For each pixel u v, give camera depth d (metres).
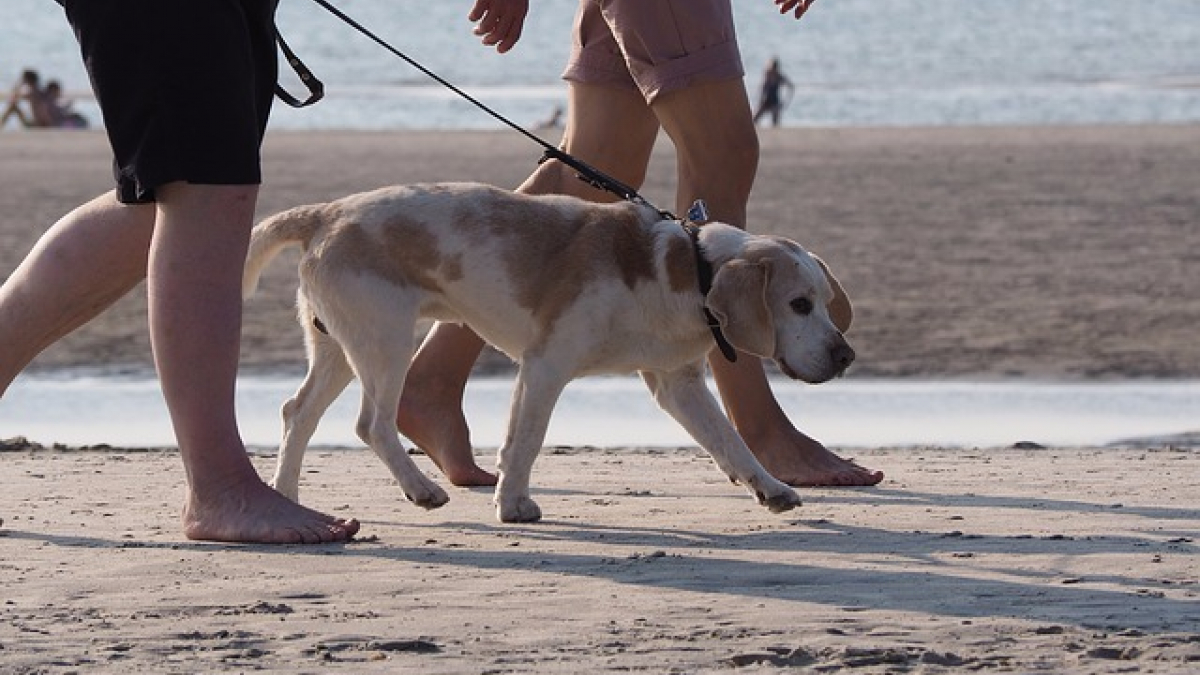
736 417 11.89
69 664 6.84
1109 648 6.95
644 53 11.47
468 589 8.20
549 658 6.91
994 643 7.09
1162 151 44.00
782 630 7.35
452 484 12.01
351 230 10.18
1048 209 32.84
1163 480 11.84
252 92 9.53
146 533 9.80
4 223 31.23
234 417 9.63
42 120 64.44
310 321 10.64
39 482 11.96
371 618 7.61
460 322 10.48
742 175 11.56
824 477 11.66
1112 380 18.47
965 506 10.74
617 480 12.09
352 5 147.88
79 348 20.28
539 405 10.09
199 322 9.49
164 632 7.36
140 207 9.97
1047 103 68.69
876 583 8.27
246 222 9.54
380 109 68.31
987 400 17.39
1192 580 8.29
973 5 142.88
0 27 129.00
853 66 91.50
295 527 9.41
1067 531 9.73
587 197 11.89
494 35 11.54
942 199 34.56
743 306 9.77
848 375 18.67
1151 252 27.30
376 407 10.27
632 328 10.09
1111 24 123.62
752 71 87.75
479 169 41.34
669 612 7.68
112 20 9.25
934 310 22.39
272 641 7.20
